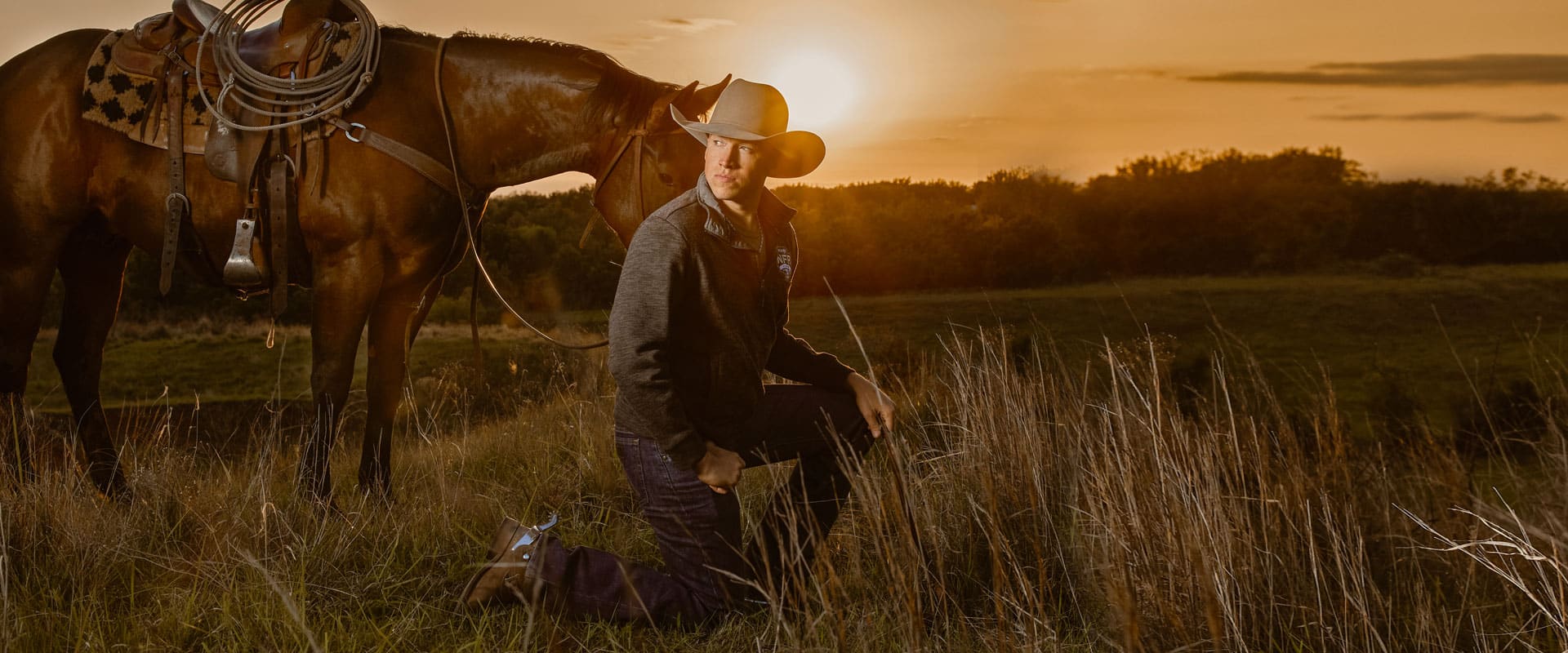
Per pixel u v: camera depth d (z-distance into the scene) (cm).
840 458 233
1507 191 6297
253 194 323
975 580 259
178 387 1783
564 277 1980
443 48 345
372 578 272
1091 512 252
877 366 545
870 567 270
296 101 324
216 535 285
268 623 230
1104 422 271
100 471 356
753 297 219
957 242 4931
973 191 5788
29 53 345
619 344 200
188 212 332
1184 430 263
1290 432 303
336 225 328
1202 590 207
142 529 292
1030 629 230
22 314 346
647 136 330
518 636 228
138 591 260
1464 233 5894
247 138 322
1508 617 257
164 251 329
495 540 243
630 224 338
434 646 236
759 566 241
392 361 357
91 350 372
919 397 427
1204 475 243
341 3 350
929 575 244
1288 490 277
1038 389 312
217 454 388
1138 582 229
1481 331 2669
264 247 331
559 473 382
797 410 240
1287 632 229
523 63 341
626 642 234
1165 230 6147
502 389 677
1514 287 4400
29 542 270
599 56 349
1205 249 5925
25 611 238
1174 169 6706
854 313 1833
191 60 334
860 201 5203
